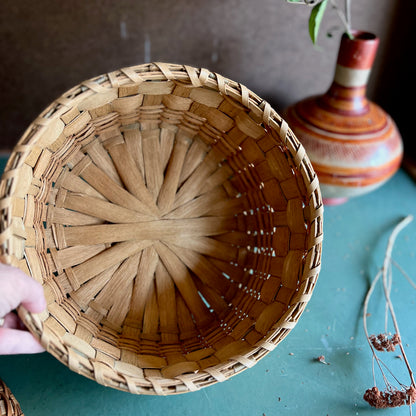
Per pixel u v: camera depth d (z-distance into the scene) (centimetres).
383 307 61
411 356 56
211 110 49
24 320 39
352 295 62
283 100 82
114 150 51
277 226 51
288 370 54
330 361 55
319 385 53
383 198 78
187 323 53
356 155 64
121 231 52
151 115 50
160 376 45
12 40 67
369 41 61
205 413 50
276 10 72
